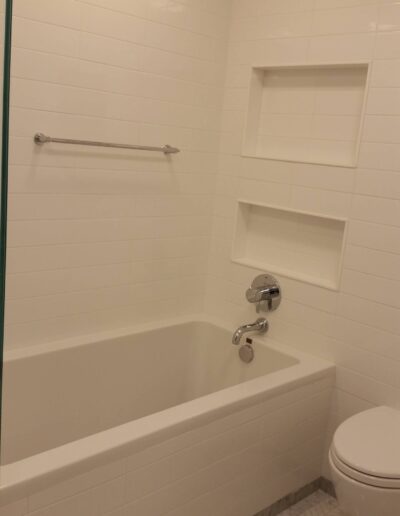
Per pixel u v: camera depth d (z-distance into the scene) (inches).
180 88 101.3
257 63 103.0
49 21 81.3
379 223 87.7
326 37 92.4
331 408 96.9
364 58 87.7
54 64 83.1
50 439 91.8
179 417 70.4
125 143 95.0
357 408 93.2
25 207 84.7
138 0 91.2
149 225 102.7
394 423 81.4
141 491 67.4
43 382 89.6
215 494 78.3
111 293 99.7
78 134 88.4
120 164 95.3
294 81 102.4
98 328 99.1
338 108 96.3
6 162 43.7
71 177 89.0
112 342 98.2
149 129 98.1
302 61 96.2
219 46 106.0
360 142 88.9
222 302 114.0
